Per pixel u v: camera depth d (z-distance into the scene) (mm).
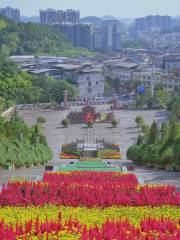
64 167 100062
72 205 52531
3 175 85625
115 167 99062
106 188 59031
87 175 71938
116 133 181375
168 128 109875
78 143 157500
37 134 123250
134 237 38125
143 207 51781
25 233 39531
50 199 53594
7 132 105688
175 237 38094
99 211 50031
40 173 87562
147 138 117875
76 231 39875
